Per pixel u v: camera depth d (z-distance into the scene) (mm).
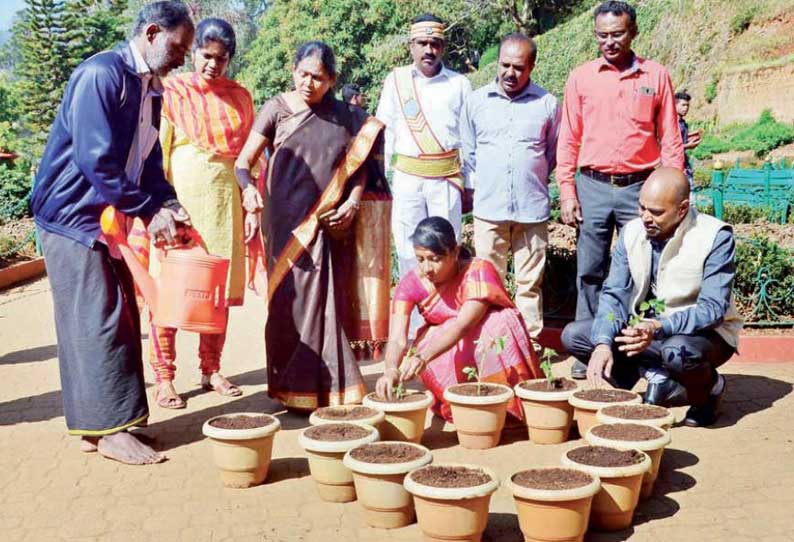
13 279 12336
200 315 4617
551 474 3650
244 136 5836
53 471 4602
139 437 4977
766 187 14945
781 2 32625
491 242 6637
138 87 4672
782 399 5527
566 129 6227
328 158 5465
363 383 5500
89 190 4652
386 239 5844
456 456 4695
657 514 3889
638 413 4395
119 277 4785
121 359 4730
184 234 4727
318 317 5434
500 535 3734
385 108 7031
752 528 3711
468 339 5129
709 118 33188
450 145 6906
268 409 5691
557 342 7156
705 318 4754
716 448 4691
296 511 4020
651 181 4789
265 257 5625
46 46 48156
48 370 6984
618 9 5840
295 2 45281
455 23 43125
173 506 4102
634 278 5062
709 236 4879
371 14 42969
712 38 34406
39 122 49531
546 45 41188
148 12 4664
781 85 30922
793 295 7309
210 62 5648
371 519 3818
